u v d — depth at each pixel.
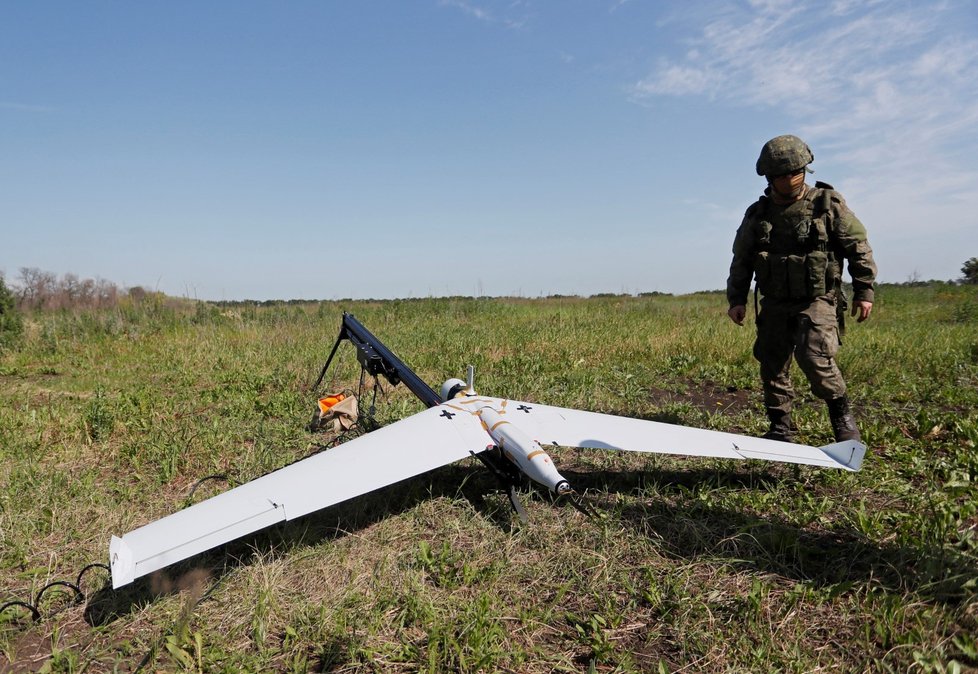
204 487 4.18
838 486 3.91
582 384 6.86
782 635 2.43
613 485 4.04
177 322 13.20
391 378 5.18
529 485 3.94
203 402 6.45
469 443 3.54
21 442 5.00
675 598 2.68
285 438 5.12
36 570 3.06
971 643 2.28
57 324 12.20
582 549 3.16
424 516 3.56
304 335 10.89
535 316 14.38
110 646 2.54
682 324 11.62
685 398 6.55
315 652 2.44
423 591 2.77
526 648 2.42
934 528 3.10
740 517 3.42
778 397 4.50
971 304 15.17
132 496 4.02
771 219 4.14
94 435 5.30
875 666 2.25
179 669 2.39
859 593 2.69
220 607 2.76
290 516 2.78
